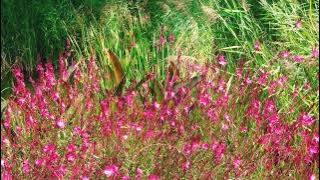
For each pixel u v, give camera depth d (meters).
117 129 2.87
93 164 2.83
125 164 2.85
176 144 2.91
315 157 2.96
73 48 3.77
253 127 3.14
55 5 3.89
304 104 3.23
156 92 3.22
